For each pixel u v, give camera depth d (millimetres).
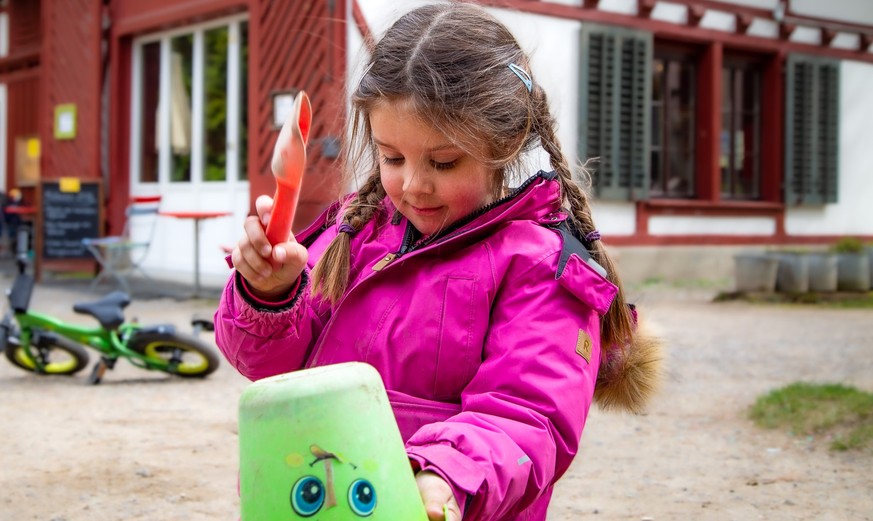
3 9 14594
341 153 1776
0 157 14742
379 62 1374
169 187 10555
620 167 10945
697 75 11867
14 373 5504
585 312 1386
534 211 1457
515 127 1406
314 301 1550
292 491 1035
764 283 10289
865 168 13305
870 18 13109
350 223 1551
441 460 1169
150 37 10695
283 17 8688
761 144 12531
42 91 11766
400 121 1336
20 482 3369
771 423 4305
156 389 5078
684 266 11656
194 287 9609
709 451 3930
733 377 5617
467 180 1381
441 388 1396
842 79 12977
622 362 1657
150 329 5258
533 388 1301
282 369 1478
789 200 12477
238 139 9781
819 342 7094
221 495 3266
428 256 1437
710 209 11891
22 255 5500
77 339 5242
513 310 1371
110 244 8992
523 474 1221
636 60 10906
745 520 3043
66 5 11352
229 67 9797
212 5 9570
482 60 1372
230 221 9891
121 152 10930
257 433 1053
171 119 10523
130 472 3518
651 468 3678
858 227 13281
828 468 3639
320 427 1045
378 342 1434
